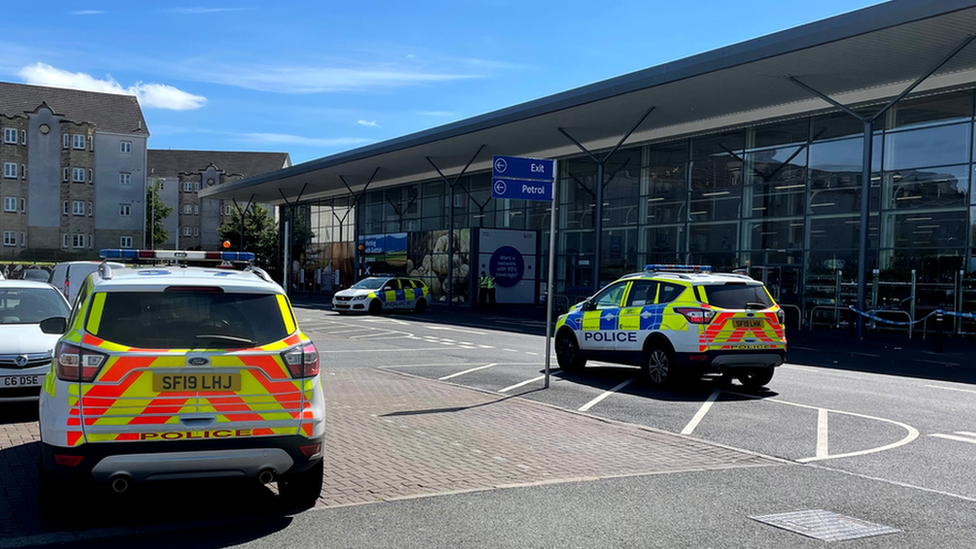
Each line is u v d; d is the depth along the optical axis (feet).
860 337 72.90
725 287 37.65
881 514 18.08
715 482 20.84
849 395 37.32
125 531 16.35
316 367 17.34
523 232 127.03
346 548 15.35
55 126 254.68
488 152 126.00
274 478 17.16
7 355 27.30
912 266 79.15
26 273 104.63
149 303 16.52
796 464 23.16
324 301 144.56
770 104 87.66
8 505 18.12
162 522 17.01
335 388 36.91
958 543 16.06
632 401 34.78
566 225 125.70
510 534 16.28
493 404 33.01
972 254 74.54
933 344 68.33
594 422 29.35
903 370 48.65
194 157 344.90
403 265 152.87
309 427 16.88
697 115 94.27
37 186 252.01
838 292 85.66
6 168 248.32
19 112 254.06
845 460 23.72
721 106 89.20
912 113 79.71
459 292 133.69
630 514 17.79
